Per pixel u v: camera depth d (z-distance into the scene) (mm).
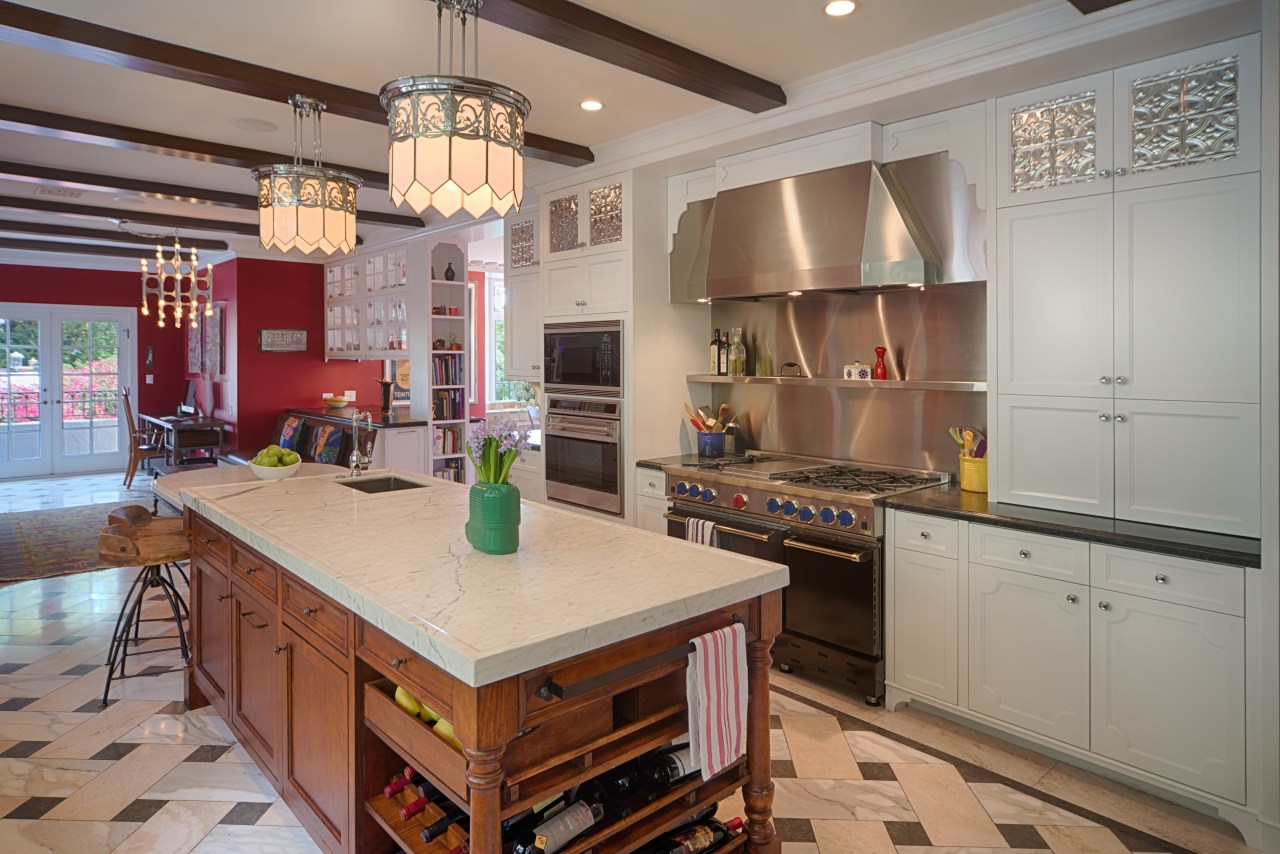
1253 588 2293
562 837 1784
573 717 1792
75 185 5152
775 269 3721
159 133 4168
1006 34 2746
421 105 1958
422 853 1818
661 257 4465
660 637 1863
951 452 3670
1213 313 2535
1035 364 2979
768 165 3824
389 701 1924
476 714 1531
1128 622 2559
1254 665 2301
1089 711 2670
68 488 8508
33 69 3326
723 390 4680
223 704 2945
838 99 3291
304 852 2312
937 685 3105
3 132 4262
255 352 8258
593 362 4578
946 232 3338
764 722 2139
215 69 3088
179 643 4055
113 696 3400
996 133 3088
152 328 9945
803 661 3512
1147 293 2680
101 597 4824
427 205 2010
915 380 3738
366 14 2770
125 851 2316
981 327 3518
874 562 3221
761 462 4227
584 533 2521
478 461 2297
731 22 2807
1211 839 2381
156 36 2932
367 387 9117
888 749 2955
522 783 1729
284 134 4227
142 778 2725
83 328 9531
